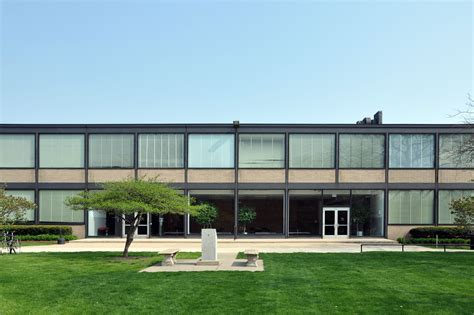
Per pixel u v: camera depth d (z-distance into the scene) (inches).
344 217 1290.6
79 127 1294.3
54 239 1214.3
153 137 1293.1
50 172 1289.4
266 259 793.6
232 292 497.7
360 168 1279.5
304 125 1280.8
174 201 809.5
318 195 1291.8
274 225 1280.8
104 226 1294.3
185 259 796.0
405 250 979.3
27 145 1298.0
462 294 491.5
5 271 637.9
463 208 909.8
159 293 491.5
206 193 1290.6
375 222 1295.5
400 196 1283.2
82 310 421.4
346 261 761.6
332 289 516.1
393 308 430.0
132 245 1133.7
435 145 1280.8
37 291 500.4
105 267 685.9
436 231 1227.9
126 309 425.1
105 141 1294.3
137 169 1283.2
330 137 1288.1
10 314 405.4
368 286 534.3
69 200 811.4
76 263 729.6
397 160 1283.2
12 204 895.1
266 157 1284.4
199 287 524.4
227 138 1289.4
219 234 1278.3
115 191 794.8
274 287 526.3
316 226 1286.9
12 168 1289.4
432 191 1284.4
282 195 1286.9
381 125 1284.4
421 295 485.7
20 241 1143.0
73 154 1293.1
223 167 1280.8
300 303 448.5
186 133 1286.9
